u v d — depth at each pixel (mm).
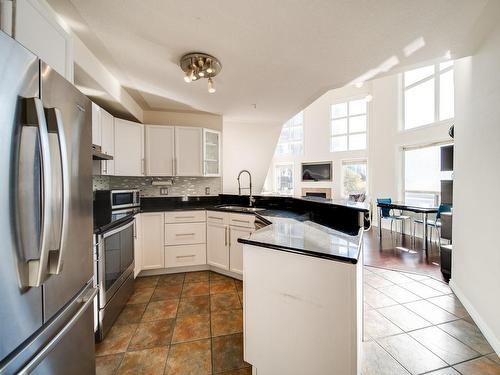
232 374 1340
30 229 733
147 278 2723
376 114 5977
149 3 1262
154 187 3320
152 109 3242
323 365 1078
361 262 1344
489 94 1610
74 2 1256
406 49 1733
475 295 1832
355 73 2127
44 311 825
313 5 1275
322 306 1080
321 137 7836
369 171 6703
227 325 1799
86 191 1154
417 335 1675
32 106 734
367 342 1604
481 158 1736
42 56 1098
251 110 3277
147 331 1724
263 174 4320
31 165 738
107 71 2072
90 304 1187
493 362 1426
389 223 5562
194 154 3238
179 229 2852
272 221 1927
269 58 1852
